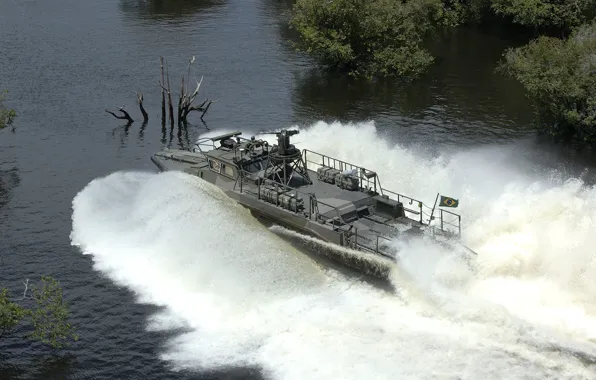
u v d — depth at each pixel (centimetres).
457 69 6619
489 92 5884
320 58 6631
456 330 2444
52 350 2623
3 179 4159
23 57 6638
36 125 5047
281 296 2773
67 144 4725
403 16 6825
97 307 2861
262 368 2422
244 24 7931
